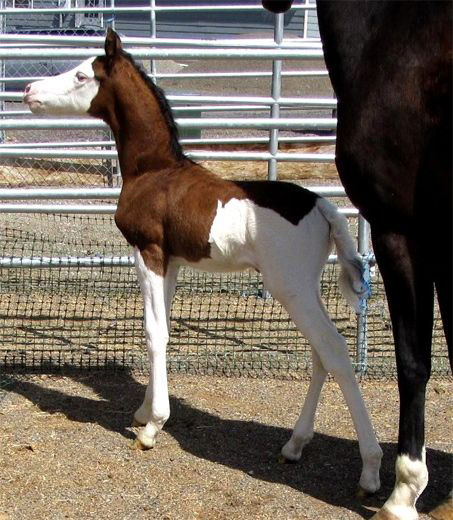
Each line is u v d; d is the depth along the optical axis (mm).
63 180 10742
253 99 6590
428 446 4766
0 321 6816
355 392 4176
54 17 16500
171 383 5699
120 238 9070
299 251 4230
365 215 3869
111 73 4754
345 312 7133
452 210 3670
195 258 4562
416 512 3895
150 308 4680
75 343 6402
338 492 4262
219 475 4426
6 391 5535
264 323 6930
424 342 3840
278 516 4008
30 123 5852
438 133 3596
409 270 3787
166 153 4738
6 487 4242
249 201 4352
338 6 3848
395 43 3672
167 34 17859
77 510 4047
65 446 4723
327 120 5887
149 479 4367
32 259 6152
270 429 5023
